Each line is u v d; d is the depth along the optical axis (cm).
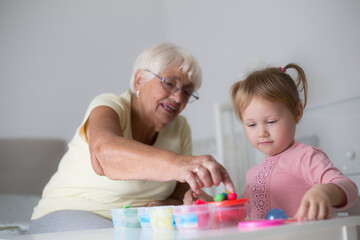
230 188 85
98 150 99
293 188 104
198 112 331
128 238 69
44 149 301
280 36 245
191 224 72
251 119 111
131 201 143
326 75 211
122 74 347
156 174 88
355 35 194
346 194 79
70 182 137
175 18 369
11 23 305
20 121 300
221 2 303
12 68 302
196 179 83
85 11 334
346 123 181
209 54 319
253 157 251
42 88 309
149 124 154
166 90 146
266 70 117
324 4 212
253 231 62
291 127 110
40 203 143
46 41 315
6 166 288
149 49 151
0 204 241
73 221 120
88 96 327
